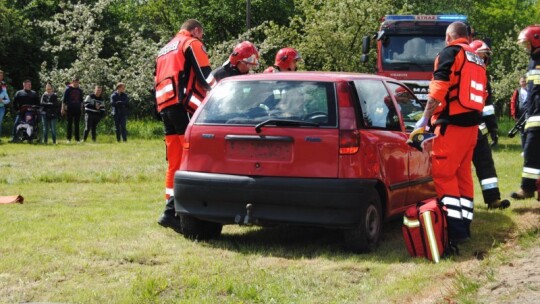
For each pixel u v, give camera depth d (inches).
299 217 286.8
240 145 297.0
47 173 560.4
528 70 400.5
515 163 652.7
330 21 1373.0
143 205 416.2
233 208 296.5
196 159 304.8
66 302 228.1
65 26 1362.0
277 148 291.1
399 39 826.2
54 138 971.3
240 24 1935.3
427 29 823.7
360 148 288.8
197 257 285.0
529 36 390.0
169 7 2009.1
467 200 310.8
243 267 270.7
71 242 307.7
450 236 294.7
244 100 305.7
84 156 745.0
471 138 300.2
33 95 983.6
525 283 224.4
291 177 288.2
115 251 291.3
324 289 242.8
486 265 256.1
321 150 286.4
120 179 538.9
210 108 309.6
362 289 242.2
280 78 306.5
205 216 301.4
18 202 424.8
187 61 337.4
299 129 289.7
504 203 391.9
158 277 250.7
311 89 298.5
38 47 1568.7
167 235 327.9
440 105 298.4
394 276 257.1
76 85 1003.3
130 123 1307.8
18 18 1562.5
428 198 360.8
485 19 2357.3
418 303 218.2
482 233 327.6
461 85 295.1
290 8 1929.1
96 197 452.8
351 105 294.8
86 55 1312.7
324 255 290.4
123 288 240.4
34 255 284.0
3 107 1015.6
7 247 296.5
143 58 1362.0
